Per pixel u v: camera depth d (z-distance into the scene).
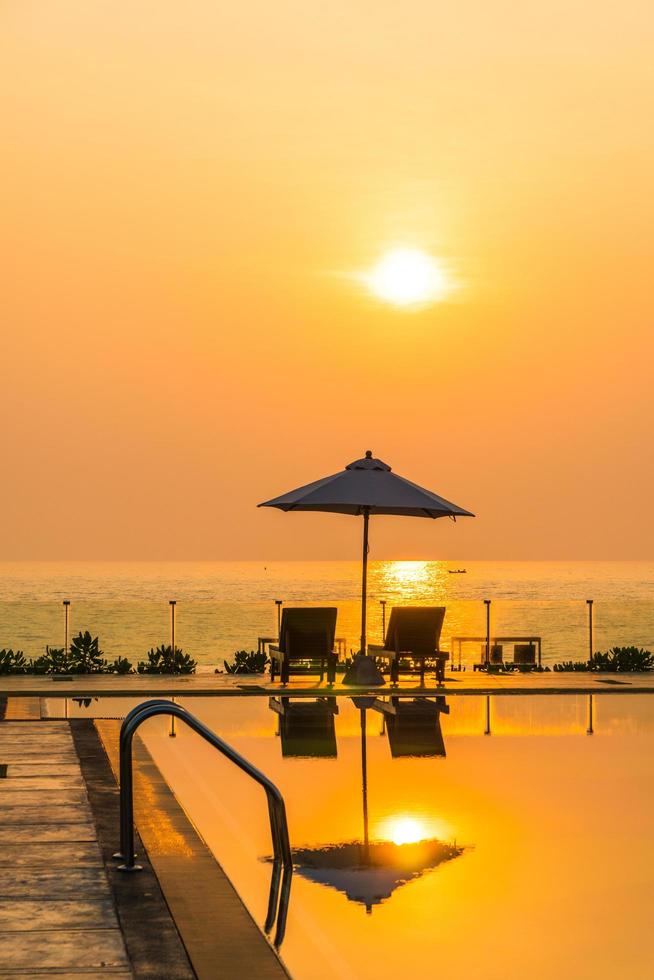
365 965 4.93
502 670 18.36
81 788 8.37
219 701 14.38
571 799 8.48
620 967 4.96
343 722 12.46
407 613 15.88
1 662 17.33
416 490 16.08
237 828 7.55
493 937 5.35
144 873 6.14
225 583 167.25
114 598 109.56
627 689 15.01
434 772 9.58
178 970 4.66
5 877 6.04
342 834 7.38
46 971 4.62
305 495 15.69
